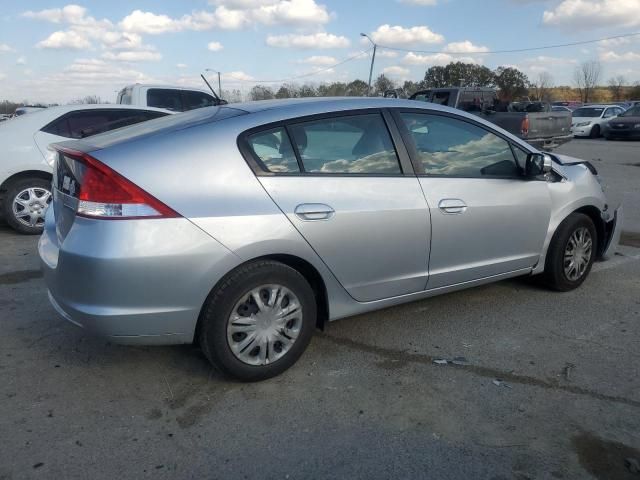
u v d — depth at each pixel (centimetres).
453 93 1600
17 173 693
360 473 269
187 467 272
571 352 391
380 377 357
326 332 421
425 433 300
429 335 417
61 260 309
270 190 332
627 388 345
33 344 396
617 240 555
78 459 276
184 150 319
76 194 314
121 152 310
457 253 414
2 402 324
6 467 269
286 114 354
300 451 285
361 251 365
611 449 287
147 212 301
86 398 330
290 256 340
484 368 369
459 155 421
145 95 1164
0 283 521
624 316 454
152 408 321
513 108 1528
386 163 383
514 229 445
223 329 325
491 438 296
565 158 533
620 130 2405
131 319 305
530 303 480
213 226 312
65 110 737
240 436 296
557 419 312
